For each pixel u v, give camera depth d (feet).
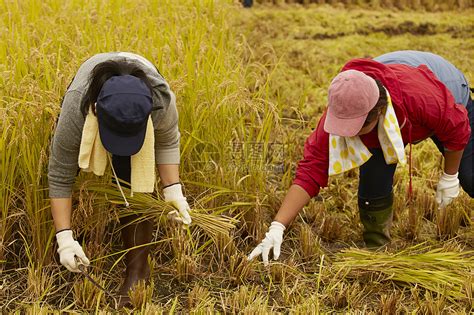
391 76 11.30
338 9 34.99
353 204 15.28
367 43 28.43
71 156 9.95
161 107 9.81
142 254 11.75
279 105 16.30
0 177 11.77
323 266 12.34
